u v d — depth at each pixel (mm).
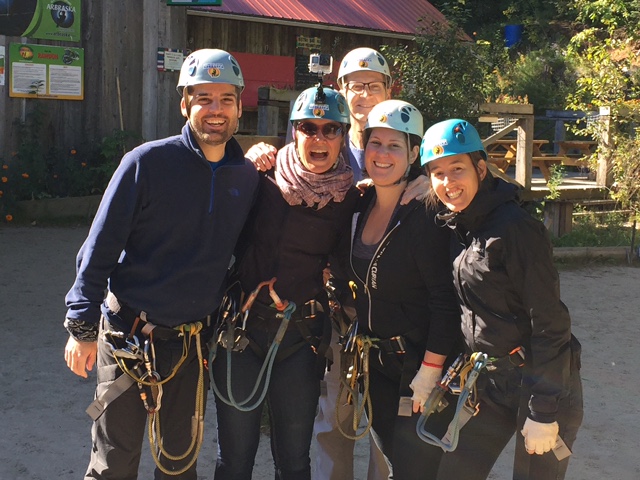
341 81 3865
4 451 4363
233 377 3227
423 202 3045
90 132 12078
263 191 3264
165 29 12406
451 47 10836
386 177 3094
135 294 3041
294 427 3295
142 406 3115
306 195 3148
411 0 19609
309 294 3297
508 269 2756
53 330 6477
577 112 16094
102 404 3025
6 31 11258
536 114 22047
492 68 14336
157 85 12445
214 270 3104
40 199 11453
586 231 11227
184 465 3273
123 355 2986
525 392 2826
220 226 3098
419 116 3150
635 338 6902
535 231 2748
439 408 3029
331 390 3688
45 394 5172
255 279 3285
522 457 2906
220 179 3086
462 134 2791
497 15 28719
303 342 3305
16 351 5938
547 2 27234
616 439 4805
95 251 2939
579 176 15547
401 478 3156
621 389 5648
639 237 11055
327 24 17172
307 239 3225
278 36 17547
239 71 3027
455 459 2936
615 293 8516
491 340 2846
